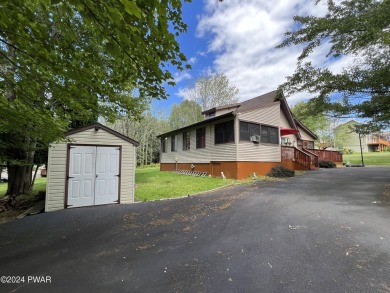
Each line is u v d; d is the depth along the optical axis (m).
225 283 2.43
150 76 3.51
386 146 42.84
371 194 6.42
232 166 11.30
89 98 4.59
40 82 3.63
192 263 2.92
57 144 6.53
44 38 2.89
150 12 2.26
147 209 6.02
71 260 3.15
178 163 16.62
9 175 8.39
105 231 4.37
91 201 6.89
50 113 4.79
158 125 35.06
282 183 9.34
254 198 6.61
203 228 4.28
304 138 21.77
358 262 2.72
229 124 11.70
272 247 3.28
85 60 3.48
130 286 2.45
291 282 2.39
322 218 4.45
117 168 7.39
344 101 7.59
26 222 5.11
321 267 2.66
